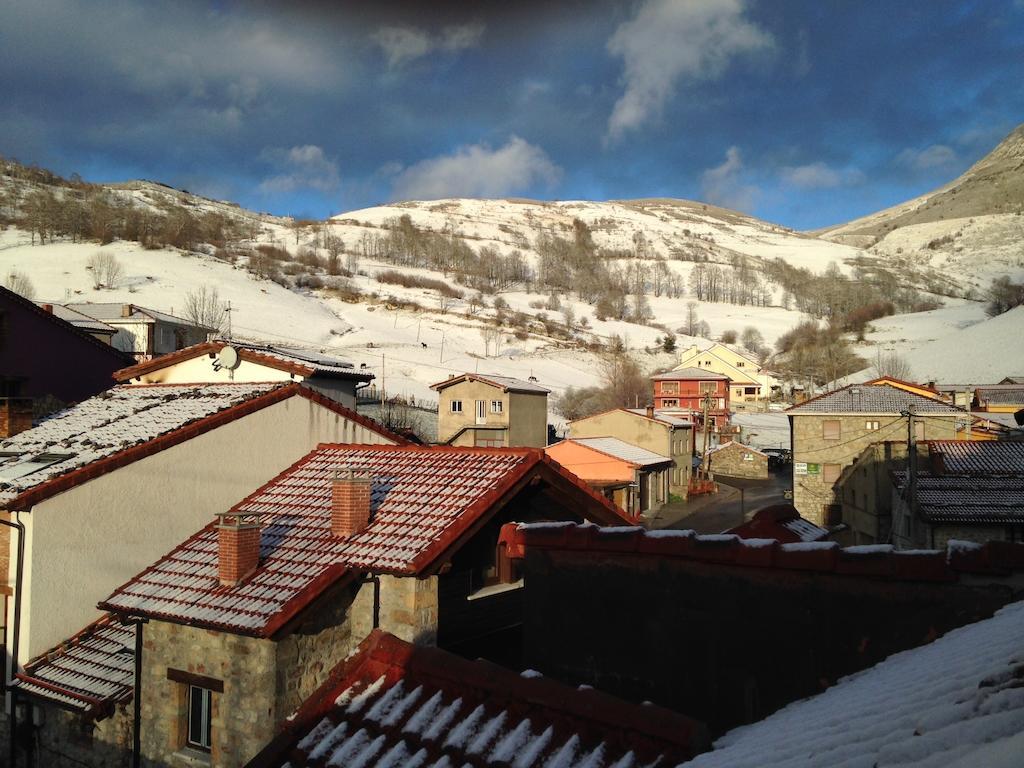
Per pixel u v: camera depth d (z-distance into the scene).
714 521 44.03
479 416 52.19
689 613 8.70
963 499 27.31
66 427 16.19
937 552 7.66
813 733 5.37
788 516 15.92
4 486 13.43
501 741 7.58
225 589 10.96
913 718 4.70
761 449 70.00
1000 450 30.91
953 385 87.31
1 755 13.01
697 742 6.75
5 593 13.01
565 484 13.45
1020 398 62.22
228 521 11.14
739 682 8.30
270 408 16.50
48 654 12.92
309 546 11.54
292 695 10.05
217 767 10.14
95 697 11.66
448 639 11.42
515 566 12.92
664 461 50.19
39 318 28.69
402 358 85.38
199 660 10.53
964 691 4.80
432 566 10.48
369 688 8.96
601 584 9.32
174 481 14.72
